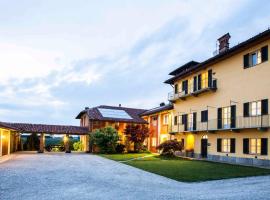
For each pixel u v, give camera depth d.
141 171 19.39
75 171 19.05
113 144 40.75
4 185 13.27
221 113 28.14
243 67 25.36
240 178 15.75
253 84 24.09
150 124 46.34
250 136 24.17
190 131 32.69
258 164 22.94
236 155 25.70
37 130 40.56
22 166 21.66
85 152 42.59
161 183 14.45
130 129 42.78
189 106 34.50
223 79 28.16
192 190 12.40
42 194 11.27
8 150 35.62
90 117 44.00
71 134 42.59
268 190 11.76
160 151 40.75
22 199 10.34
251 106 24.34
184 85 35.62
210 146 29.88
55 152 42.62
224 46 30.36
